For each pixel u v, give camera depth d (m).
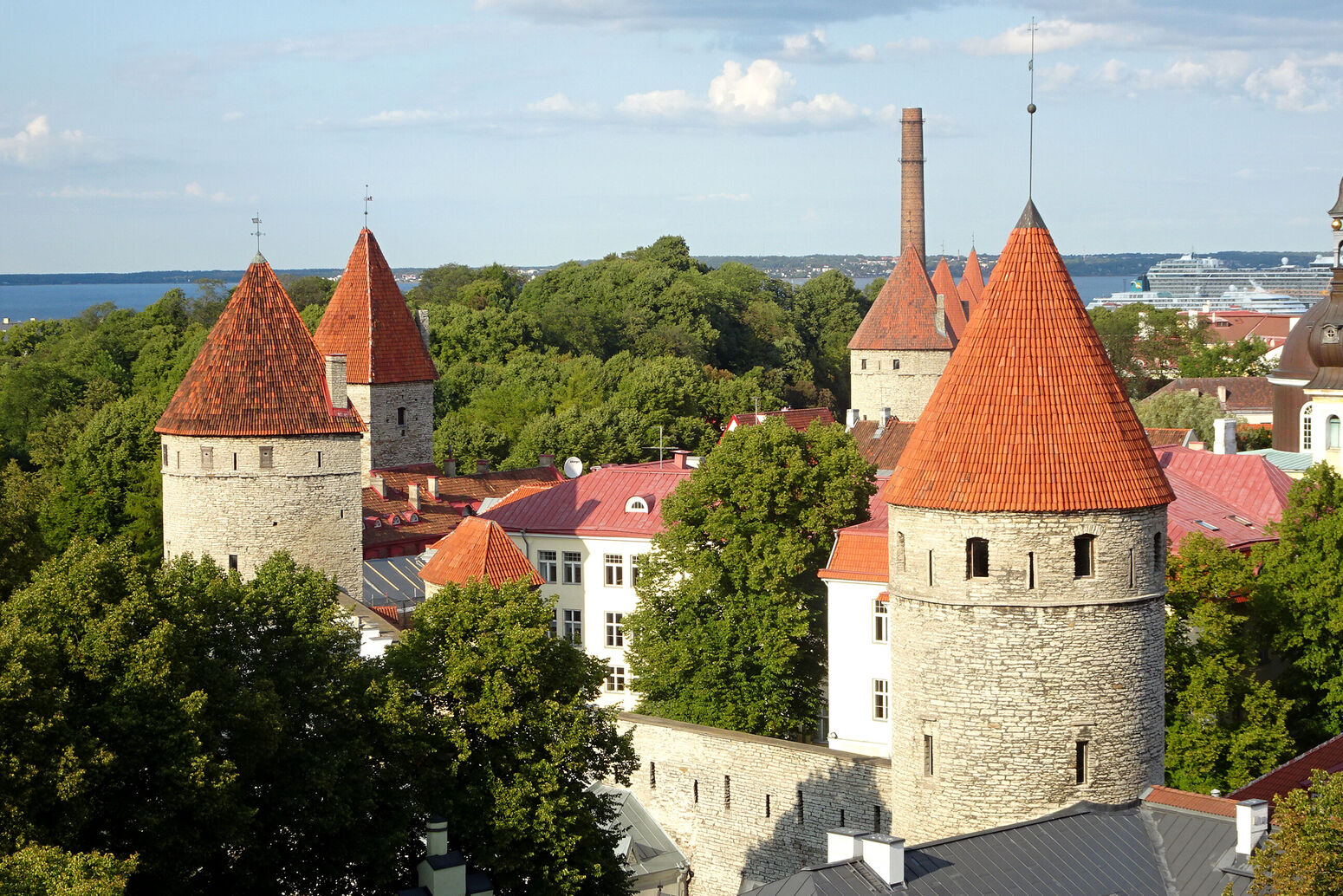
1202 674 68.44
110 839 47.66
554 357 187.50
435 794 55.00
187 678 49.97
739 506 83.69
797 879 44.19
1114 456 52.72
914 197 191.88
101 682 48.50
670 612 83.56
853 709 80.19
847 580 79.69
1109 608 52.66
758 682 80.75
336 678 55.00
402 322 117.69
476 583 59.94
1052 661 52.59
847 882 44.25
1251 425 176.38
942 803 53.97
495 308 194.12
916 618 54.16
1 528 79.31
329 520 89.12
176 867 48.53
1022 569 52.38
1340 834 40.59
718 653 80.69
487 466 128.38
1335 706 73.81
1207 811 50.31
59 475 129.88
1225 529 88.81
